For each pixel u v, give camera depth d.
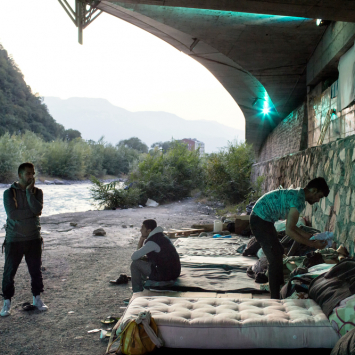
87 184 42.62
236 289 4.39
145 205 17.88
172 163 21.73
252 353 2.91
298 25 11.02
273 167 13.17
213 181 18.02
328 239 4.04
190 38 12.97
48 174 45.12
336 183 5.82
